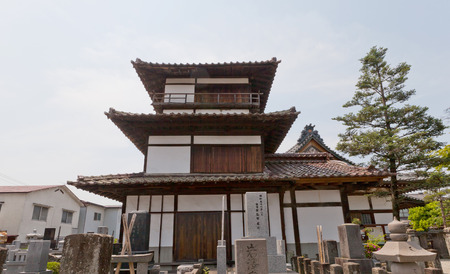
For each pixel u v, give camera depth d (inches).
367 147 648.4
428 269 267.9
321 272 290.2
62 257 125.5
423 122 680.4
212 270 411.5
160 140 534.6
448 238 513.3
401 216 1198.3
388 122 708.0
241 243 266.4
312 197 499.2
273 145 654.5
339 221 484.1
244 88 638.5
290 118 508.1
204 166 516.4
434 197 723.4
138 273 307.3
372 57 736.3
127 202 464.8
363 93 737.6
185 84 638.5
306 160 624.1
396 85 714.8
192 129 540.4
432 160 607.5
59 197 1227.9
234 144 535.2
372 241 473.7
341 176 461.7
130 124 521.0
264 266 260.7
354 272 235.9
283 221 469.4
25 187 1126.4
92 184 431.8
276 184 474.3
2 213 991.0
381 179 473.4
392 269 220.7
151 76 639.1
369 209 674.2
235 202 472.7
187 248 444.1
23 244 885.8
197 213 463.8
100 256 124.8
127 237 318.0
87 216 1449.3
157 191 470.9
